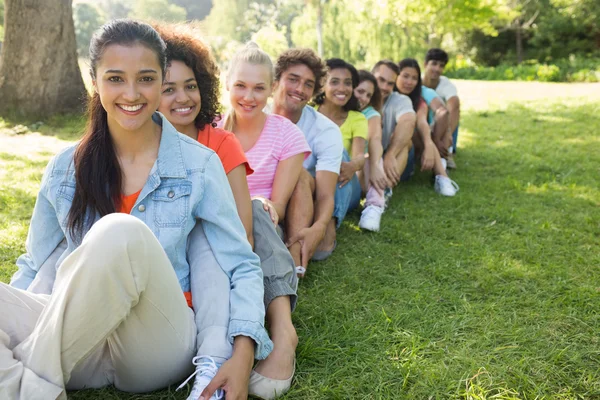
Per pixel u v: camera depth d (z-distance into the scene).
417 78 4.82
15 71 7.39
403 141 4.18
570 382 1.96
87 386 1.75
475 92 14.50
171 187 1.78
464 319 2.39
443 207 4.18
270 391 1.80
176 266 1.81
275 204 2.69
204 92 2.25
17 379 1.40
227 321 1.74
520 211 4.01
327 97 3.70
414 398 1.86
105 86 1.62
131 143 1.76
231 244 1.83
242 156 2.18
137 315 1.49
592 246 3.31
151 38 1.63
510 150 6.38
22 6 7.25
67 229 1.74
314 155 3.19
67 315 1.38
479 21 27.05
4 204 3.75
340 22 33.25
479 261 3.09
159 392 1.79
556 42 33.19
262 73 2.70
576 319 2.39
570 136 7.30
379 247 3.29
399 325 2.35
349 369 2.00
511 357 2.10
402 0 26.12
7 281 2.55
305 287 2.71
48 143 6.16
